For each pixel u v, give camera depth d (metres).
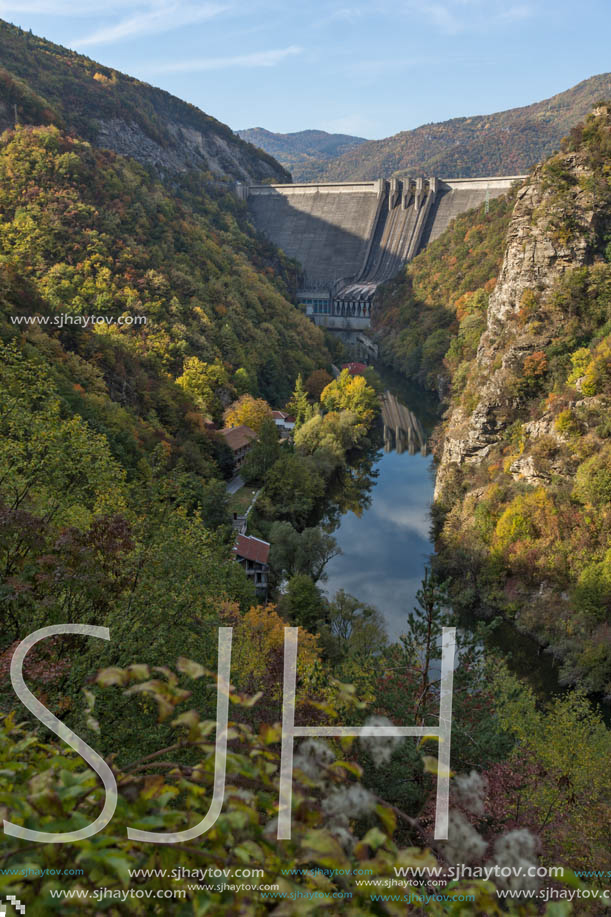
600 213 115.25
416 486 115.88
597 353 91.75
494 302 129.50
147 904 4.21
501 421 101.88
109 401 93.56
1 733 5.76
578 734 31.33
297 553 77.19
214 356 148.00
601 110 123.88
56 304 117.75
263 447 103.94
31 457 30.61
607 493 74.69
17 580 16.97
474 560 78.19
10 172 167.88
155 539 25.08
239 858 4.10
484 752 21.59
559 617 67.12
